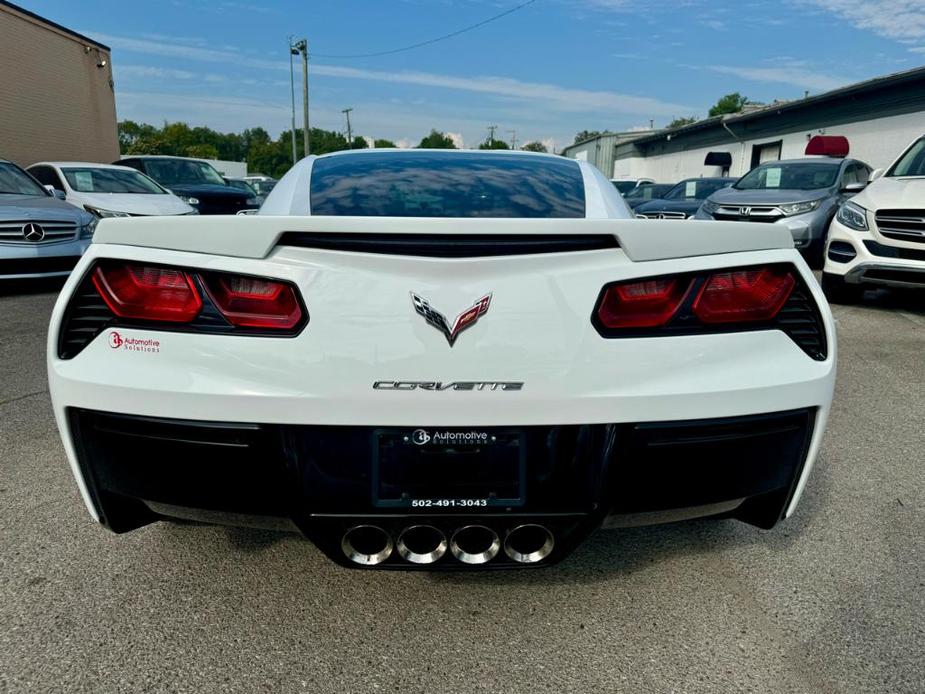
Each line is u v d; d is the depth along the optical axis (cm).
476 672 168
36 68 1680
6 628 181
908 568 216
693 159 3147
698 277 158
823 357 172
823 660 173
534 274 153
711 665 171
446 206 218
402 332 151
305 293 152
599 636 182
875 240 625
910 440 330
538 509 159
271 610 190
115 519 175
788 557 222
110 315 160
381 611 191
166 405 156
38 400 374
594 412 154
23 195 764
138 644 175
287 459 156
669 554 224
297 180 236
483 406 152
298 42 3984
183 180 1323
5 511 247
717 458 163
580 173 253
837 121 2102
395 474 157
